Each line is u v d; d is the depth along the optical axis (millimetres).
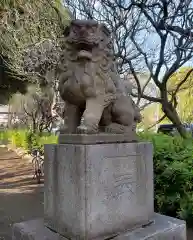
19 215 3391
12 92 10617
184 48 3867
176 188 2924
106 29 1971
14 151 11570
